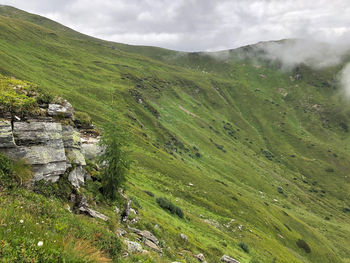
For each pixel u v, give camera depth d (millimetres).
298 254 89062
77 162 18547
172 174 99438
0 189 11203
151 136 152875
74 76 191375
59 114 18656
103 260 8961
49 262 6629
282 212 124875
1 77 17984
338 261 105375
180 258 24266
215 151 191750
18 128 14531
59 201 14211
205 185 104625
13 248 6246
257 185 166000
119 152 22422
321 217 162375
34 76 141625
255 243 68500
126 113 156500
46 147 15359
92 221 14570
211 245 43469
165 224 37781
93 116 121500
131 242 15578
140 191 54969
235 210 93812
